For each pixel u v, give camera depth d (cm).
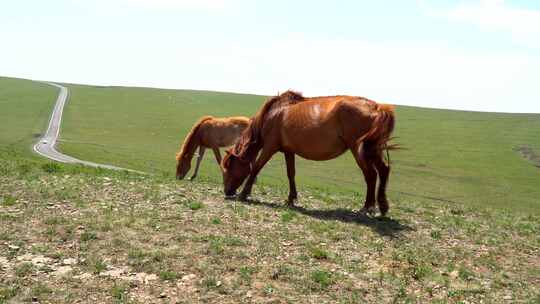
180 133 7969
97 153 5009
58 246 891
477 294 810
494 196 4612
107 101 11238
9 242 894
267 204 1348
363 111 1174
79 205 1142
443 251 1018
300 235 1042
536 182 5416
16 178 1411
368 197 1256
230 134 2184
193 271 821
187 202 1246
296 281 807
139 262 838
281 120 1320
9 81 14612
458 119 10431
